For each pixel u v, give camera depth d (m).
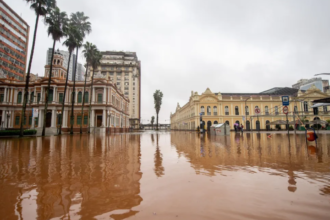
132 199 3.31
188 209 2.88
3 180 4.52
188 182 4.24
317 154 7.85
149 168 5.68
